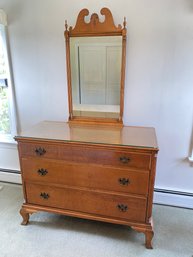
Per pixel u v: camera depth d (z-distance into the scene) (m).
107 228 1.77
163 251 1.54
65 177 1.61
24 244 1.61
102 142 1.47
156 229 1.76
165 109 1.85
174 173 1.99
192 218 1.89
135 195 1.50
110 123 1.93
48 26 1.89
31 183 1.71
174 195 2.03
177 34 1.66
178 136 1.89
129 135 1.65
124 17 1.69
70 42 1.84
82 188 1.60
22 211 1.78
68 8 1.81
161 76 1.78
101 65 1.85
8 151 2.39
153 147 1.38
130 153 1.42
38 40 1.95
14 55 2.05
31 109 2.19
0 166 2.50
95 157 1.50
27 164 1.66
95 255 1.51
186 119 1.83
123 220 1.59
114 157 1.46
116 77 1.84
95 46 1.81
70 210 1.69
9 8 1.93
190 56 1.69
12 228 1.77
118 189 1.53
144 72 1.80
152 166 1.41
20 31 1.97
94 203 1.61
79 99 1.98
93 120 1.96
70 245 1.60
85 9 1.72
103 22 1.72
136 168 1.44
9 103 2.22
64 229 1.76
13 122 2.26
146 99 1.87
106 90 1.90
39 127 1.88
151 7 1.65
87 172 1.55
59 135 1.63
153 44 1.72
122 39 1.72
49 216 1.93
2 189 2.36
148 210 1.52
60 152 1.55
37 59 2.01
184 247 1.58
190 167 1.94
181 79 1.75
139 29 1.71
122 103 1.88
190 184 1.99
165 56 1.73
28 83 2.11
